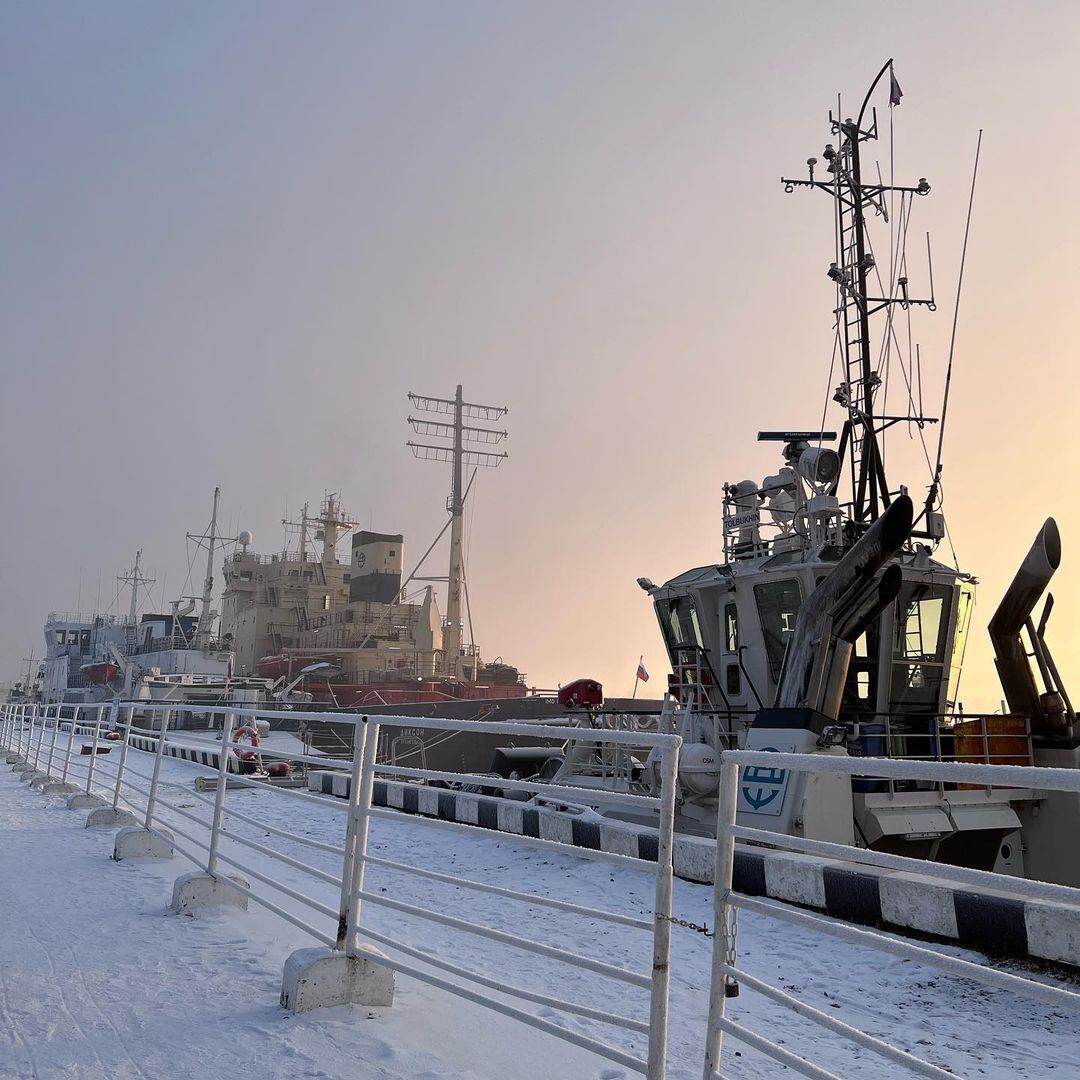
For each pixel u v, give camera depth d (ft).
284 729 108.99
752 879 26.86
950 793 32.58
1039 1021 16.43
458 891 27.78
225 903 21.25
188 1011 13.80
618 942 21.50
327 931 19.94
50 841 32.22
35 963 16.10
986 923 20.57
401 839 38.88
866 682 35.65
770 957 20.59
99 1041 12.41
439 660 126.62
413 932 21.56
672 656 42.27
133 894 22.79
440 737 70.90
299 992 13.93
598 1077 12.03
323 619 138.10
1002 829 33.01
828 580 30.22
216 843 21.58
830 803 29.01
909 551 35.63
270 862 31.17
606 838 32.48
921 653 36.40
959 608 37.04
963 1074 13.82
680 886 28.63
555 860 33.30
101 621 198.49
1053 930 19.29
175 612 163.22
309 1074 11.45
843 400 42.22
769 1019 16.11
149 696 116.47
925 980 18.83
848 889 23.79
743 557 38.65
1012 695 35.65
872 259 41.98
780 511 38.29
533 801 38.50
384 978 14.70
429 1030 13.55
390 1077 11.47
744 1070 13.34
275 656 132.26
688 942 21.63
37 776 56.34
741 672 38.01
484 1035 13.50
